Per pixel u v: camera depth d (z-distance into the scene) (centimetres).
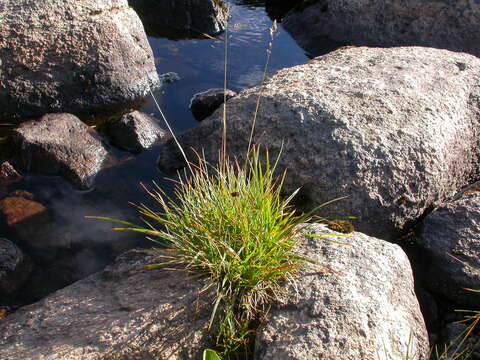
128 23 134
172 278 74
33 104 123
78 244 95
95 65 127
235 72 148
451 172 99
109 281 79
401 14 159
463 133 101
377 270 72
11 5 124
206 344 66
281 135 98
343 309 66
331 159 92
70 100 126
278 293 69
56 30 125
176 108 133
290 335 64
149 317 67
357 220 89
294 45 166
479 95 107
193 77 145
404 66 111
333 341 63
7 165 109
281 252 72
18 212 100
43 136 111
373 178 90
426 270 86
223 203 74
